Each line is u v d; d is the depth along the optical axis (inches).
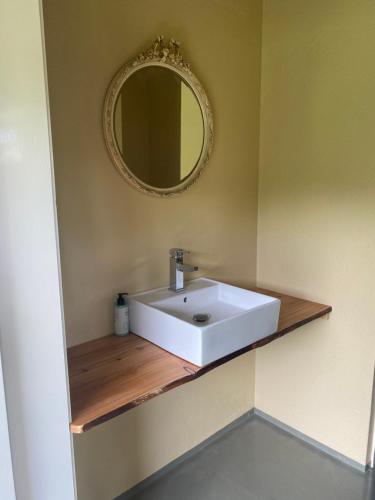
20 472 38.2
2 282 34.6
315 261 75.8
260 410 92.4
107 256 58.6
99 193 56.3
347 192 69.4
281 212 79.9
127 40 56.4
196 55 66.2
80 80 52.2
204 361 49.7
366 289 69.6
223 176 74.9
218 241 76.2
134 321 59.7
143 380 47.3
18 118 33.9
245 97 76.2
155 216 64.3
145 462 71.6
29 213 35.5
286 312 70.7
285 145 77.0
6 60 32.8
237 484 73.4
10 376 36.1
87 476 62.5
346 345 74.0
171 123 63.4
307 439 83.9
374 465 76.2
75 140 52.7
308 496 70.7
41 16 34.2
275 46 75.4
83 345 56.7
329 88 69.0
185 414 77.3
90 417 41.0
